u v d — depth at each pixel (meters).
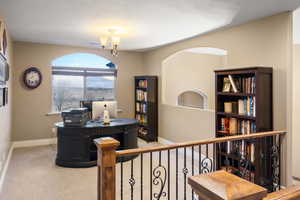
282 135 2.92
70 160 3.83
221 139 2.38
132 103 6.40
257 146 2.90
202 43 4.25
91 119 4.62
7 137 3.99
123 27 3.71
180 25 3.56
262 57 3.17
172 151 4.84
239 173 3.09
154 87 5.68
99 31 4.02
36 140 5.27
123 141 4.24
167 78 6.54
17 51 4.99
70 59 5.70
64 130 3.84
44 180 3.29
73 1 2.62
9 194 2.85
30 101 5.18
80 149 3.83
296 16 3.04
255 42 3.26
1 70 2.98
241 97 3.35
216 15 3.07
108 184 1.77
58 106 5.62
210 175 0.71
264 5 2.68
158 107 5.76
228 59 3.72
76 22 3.46
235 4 2.67
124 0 2.59
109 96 6.21
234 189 0.62
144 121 5.91
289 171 2.93
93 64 5.97
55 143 5.42
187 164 4.02
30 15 3.12
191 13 3.00
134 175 3.50
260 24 3.19
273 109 3.01
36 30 3.96
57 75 5.57
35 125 5.25
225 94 3.28
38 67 5.21
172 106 5.20
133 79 6.39
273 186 2.99
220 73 3.33
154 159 4.29
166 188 3.07
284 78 2.90
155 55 5.86
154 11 2.94
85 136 3.84
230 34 3.67
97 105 4.32
